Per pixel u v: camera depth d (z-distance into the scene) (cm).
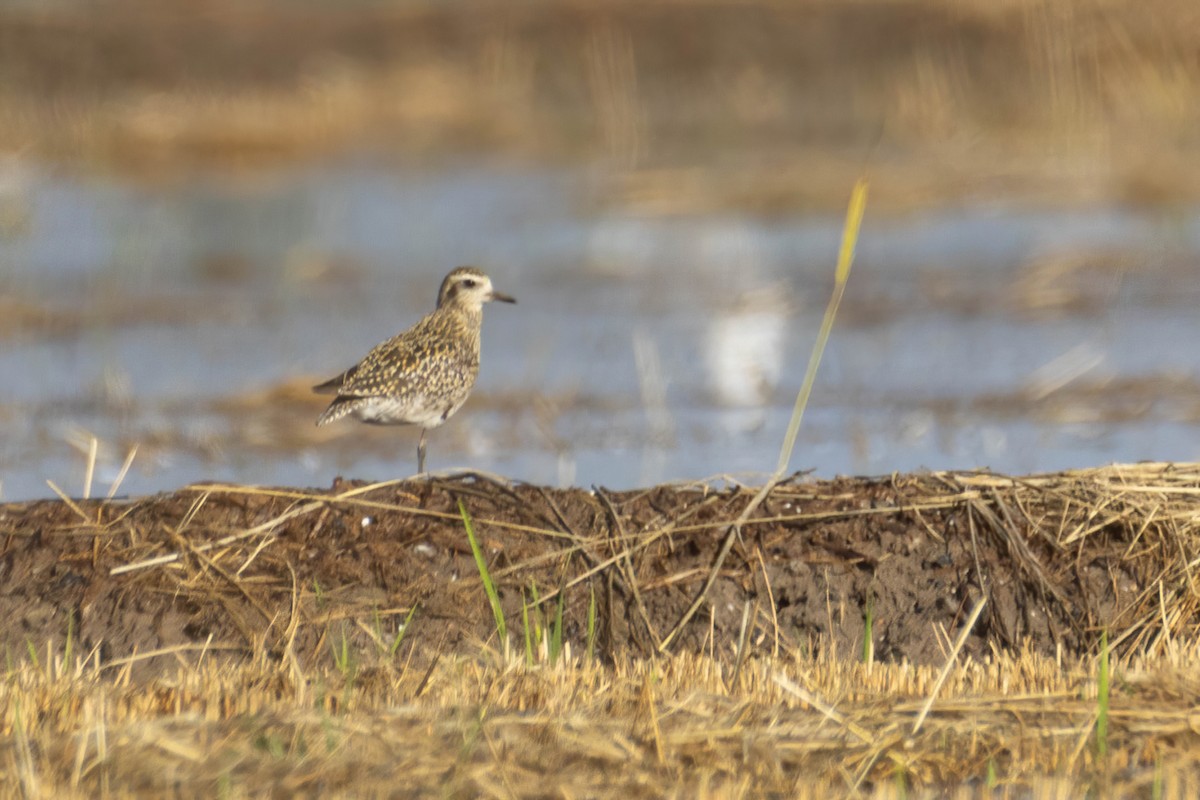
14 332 1956
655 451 1446
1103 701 773
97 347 1883
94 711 802
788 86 3588
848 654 974
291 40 3788
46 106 3438
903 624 990
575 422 1560
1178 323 1942
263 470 1391
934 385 1686
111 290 2184
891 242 2495
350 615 967
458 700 830
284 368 1750
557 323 2031
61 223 2684
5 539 1001
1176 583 985
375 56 3781
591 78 3638
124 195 2938
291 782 720
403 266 2364
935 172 2889
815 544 1010
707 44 3728
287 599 976
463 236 2600
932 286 2181
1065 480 1036
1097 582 995
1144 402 1595
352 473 1382
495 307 2128
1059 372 1711
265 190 2994
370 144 3378
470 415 1600
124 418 1567
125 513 1018
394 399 1177
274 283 2256
